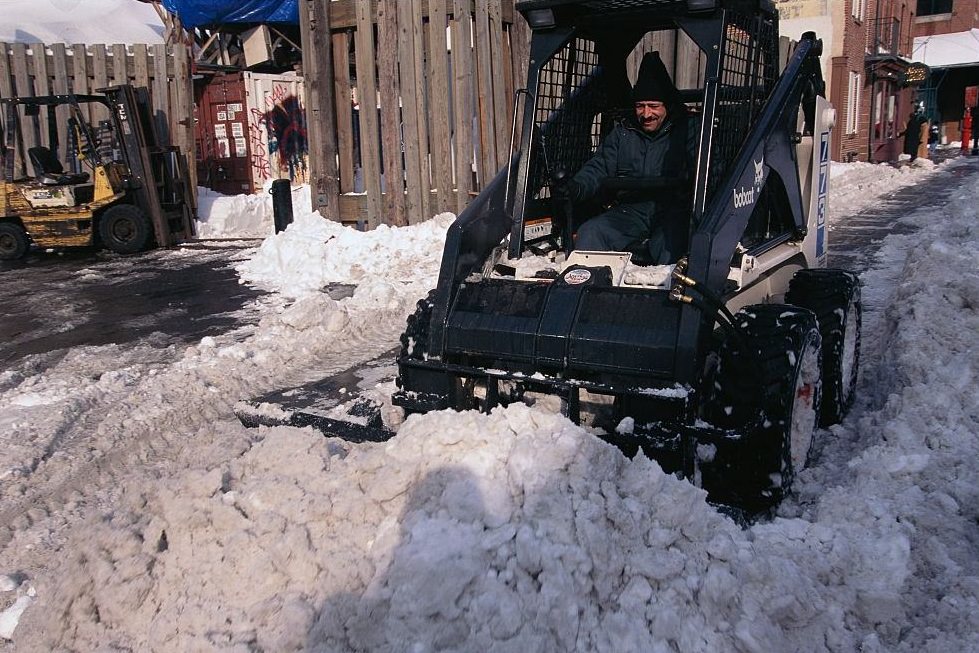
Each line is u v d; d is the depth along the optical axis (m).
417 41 10.71
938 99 40.34
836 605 2.76
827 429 4.51
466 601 2.47
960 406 4.18
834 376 4.44
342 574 2.58
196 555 2.77
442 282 3.95
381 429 3.92
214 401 5.61
